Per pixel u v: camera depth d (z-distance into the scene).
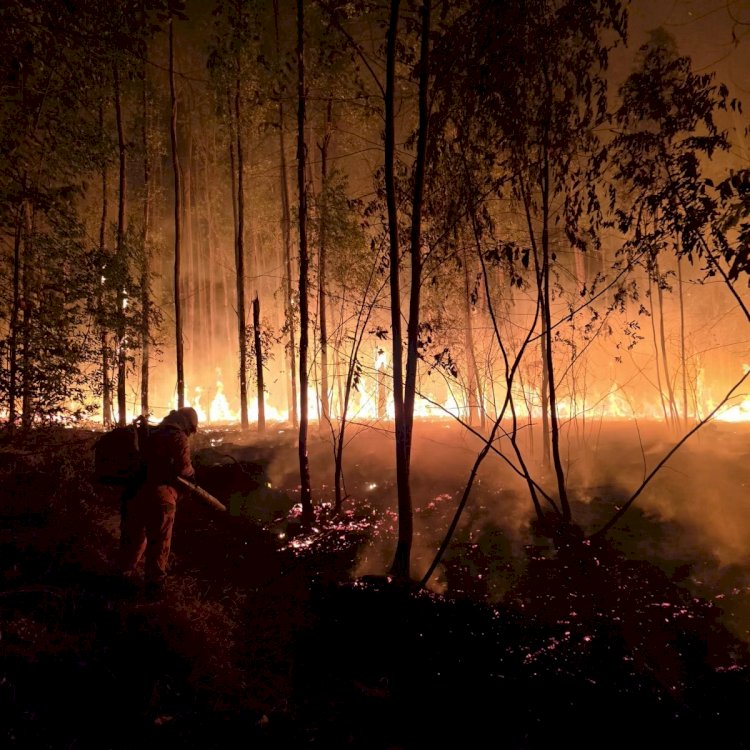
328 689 3.75
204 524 6.94
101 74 5.91
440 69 5.76
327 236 11.52
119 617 4.01
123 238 12.02
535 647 4.38
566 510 6.12
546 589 5.29
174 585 4.74
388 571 5.89
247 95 12.51
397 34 6.11
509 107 5.81
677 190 5.55
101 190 14.90
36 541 5.01
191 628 3.97
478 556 6.31
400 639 4.40
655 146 5.87
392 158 5.73
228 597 4.90
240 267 14.70
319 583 5.55
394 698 3.69
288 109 13.16
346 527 7.25
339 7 6.23
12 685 3.07
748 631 4.58
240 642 4.20
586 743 3.39
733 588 5.28
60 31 4.41
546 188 6.34
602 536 5.90
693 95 5.56
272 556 6.16
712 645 4.40
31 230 8.53
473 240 8.13
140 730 3.01
